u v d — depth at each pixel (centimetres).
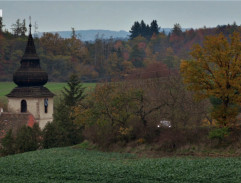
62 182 10925
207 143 14450
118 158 14312
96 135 17225
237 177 10456
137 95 16512
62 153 15712
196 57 14312
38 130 19925
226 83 13912
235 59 13925
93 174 11644
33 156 15000
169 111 16275
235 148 13750
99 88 17012
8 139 19075
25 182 11075
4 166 13112
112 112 16588
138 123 16550
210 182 10350
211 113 14438
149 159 13250
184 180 10631
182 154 14475
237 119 14700
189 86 14375
